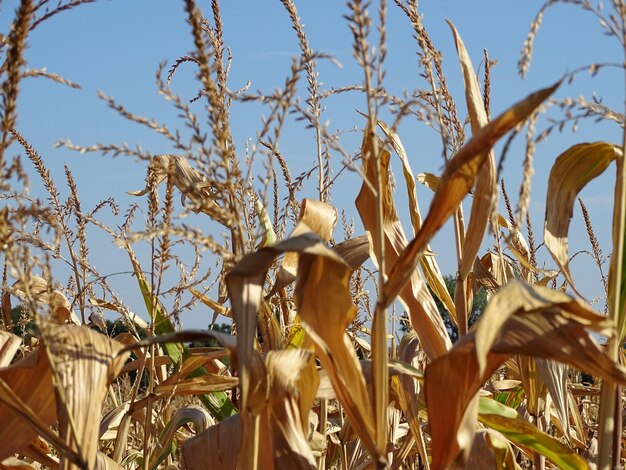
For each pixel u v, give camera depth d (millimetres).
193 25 1231
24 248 1233
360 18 1227
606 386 1375
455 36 1673
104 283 1811
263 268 1263
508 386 2297
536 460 1862
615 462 1456
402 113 1306
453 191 1278
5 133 1159
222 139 1275
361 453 2223
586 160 1589
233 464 1614
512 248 1827
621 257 1373
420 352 2193
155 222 1601
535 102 1190
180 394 1736
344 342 1336
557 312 1235
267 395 1332
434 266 1862
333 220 1697
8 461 1598
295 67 1283
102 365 1299
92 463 1274
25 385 1377
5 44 1196
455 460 1349
